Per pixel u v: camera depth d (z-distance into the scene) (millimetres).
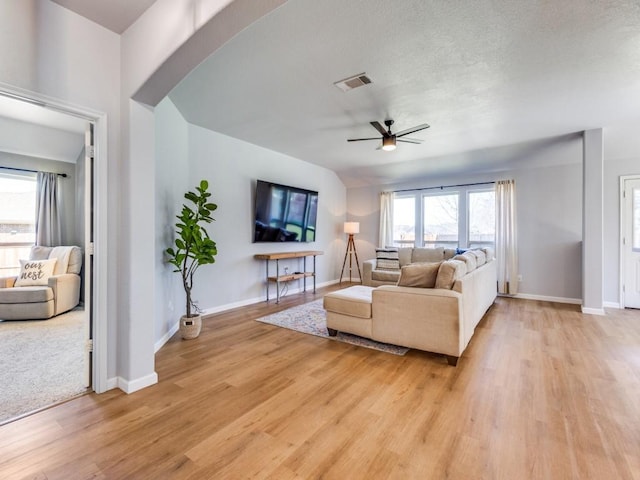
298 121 3869
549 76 2721
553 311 4441
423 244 6527
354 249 6992
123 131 2207
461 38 2201
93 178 2213
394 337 2891
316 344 3117
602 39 2195
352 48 2334
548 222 5234
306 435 1690
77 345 3109
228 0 1437
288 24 2055
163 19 1853
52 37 1903
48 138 4633
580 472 1414
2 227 4688
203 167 4125
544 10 1917
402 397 2094
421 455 1531
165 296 3227
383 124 3910
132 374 2178
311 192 6016
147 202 2275
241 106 3432
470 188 5984
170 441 1638
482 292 3768
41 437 1669
